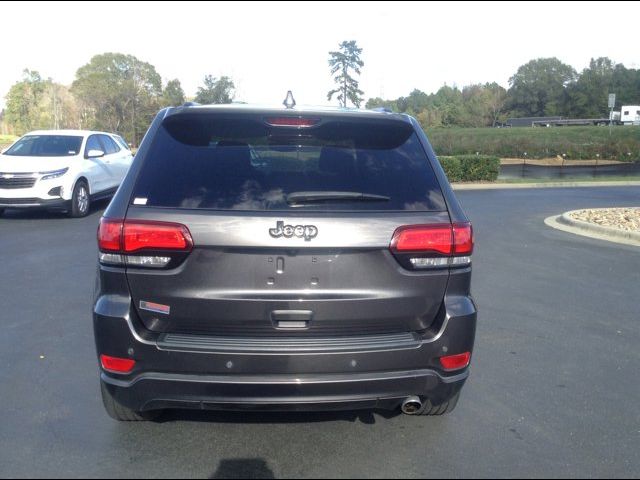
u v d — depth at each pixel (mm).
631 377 5059
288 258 3350
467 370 3680
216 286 3350
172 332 3416
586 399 4602
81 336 5754
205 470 3535
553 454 3779
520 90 117938
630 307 7145
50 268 8539
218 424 4074
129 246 3348
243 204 3406
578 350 5680
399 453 3762
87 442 3816
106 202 15969
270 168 3604
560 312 6914
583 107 111312
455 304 3539
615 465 3662
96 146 14812
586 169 34656
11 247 10039
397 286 3445
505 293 7703
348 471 3551
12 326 6031
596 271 9008
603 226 12633
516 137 55438
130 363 3367
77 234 11289
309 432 4000
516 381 4926
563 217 14227
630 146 42594
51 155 13688
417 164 3721
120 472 3488
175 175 3523
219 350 3299
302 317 3385
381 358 3389
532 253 10352
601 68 116188
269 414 4219
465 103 100000
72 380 4746
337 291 3391
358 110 3955
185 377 3322
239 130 3785
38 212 14344
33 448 3729
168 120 3760
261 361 3305
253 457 3686
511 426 4145
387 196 3533
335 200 3465
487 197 20094
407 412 3648
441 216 3539
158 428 4008
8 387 4605
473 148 48656
